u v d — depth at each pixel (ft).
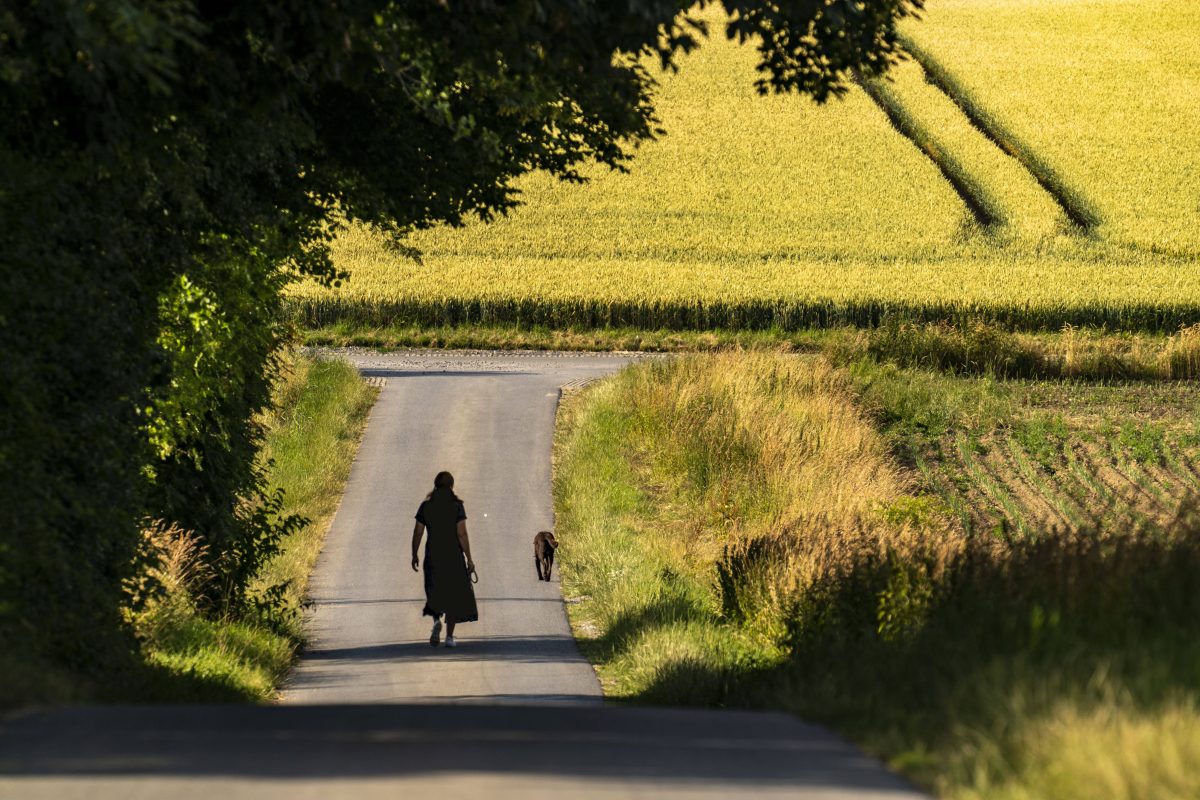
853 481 326.85
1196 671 82.79
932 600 130.93
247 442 227.40
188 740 76.69
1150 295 638.94
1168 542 118.93
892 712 91.45
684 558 276.62
